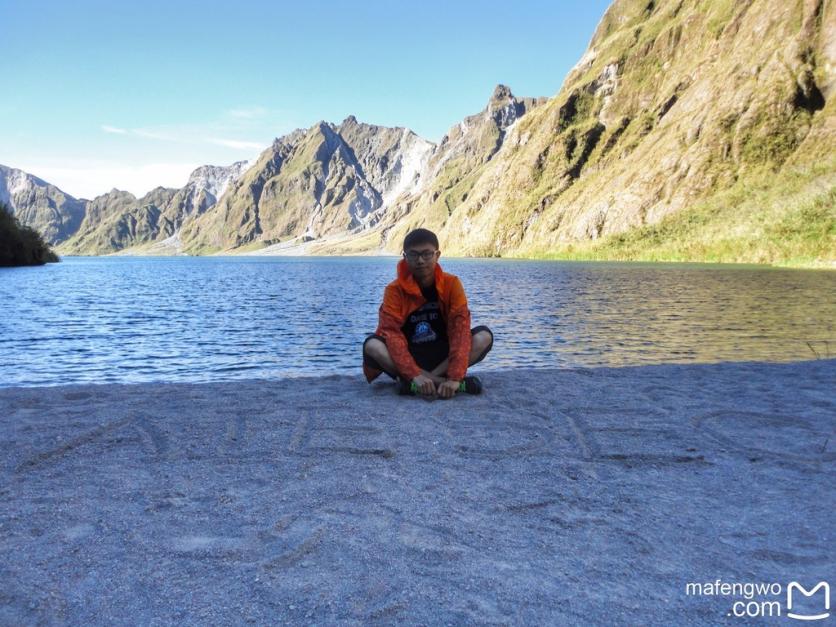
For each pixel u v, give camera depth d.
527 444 3.82
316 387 5.97
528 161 147.38
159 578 2.11
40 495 2.95
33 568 2.19
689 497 2.93
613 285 34.03
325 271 75.88
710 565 2.22
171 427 4.27
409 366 5.21
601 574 2.14
